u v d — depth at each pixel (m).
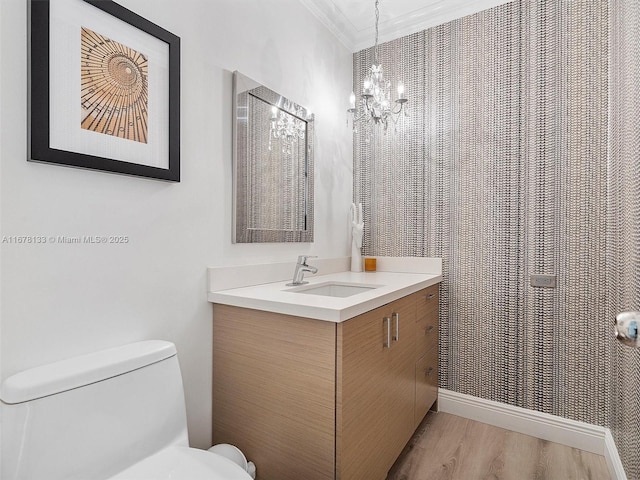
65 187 1.00
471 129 2.13
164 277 1.28
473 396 2.11
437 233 2.24
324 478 1.17
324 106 2.24
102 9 1.07
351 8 2.19
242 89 1.58
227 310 1.43
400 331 1.62
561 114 1.86
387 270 2.40
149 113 1.21
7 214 0.89
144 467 0.99
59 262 0.99
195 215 1.40
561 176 1.86
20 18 0.91
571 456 1.73
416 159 2.32
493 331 2.05
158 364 1.11
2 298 0.89
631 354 1.31
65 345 1.00
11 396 0.82
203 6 1.43
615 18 1.60
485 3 2.08
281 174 1.84
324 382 1.17
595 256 1.77
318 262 2.14
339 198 2.42
